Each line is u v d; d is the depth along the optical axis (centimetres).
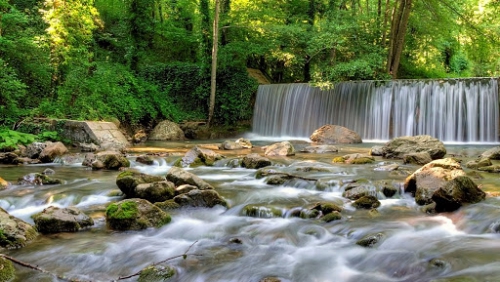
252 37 2489
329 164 1070
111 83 2019
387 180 806
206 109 2366
